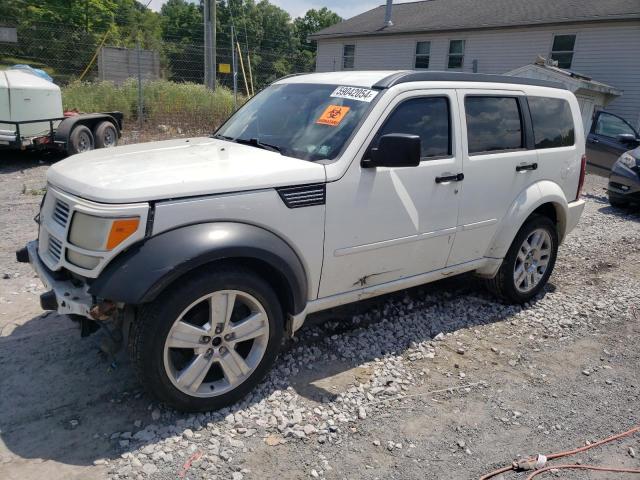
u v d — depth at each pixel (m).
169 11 50.62
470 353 4.16
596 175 14.11
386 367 3.85
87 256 2.88
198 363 3.05
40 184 8.96
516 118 4.71
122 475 2.66
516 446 3.12
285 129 3.97
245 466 2.79
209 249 2.87
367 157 3.61
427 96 4.03
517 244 4.82
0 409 3.11
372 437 3.09
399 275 4.07
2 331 3.99
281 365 3.75
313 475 2.76
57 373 3.48
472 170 4.24
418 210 3.93
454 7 27.55
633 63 19.88
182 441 2.93
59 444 2.86
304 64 34.81
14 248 5.73
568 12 21.58
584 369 4.02
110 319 3.07
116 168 3.19
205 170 3.16
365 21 30.22
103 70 21.98
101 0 40.00
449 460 2.96
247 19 55.72
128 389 3.35
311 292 3.58
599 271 6.39
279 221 3.24
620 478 2.92
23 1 34.78
